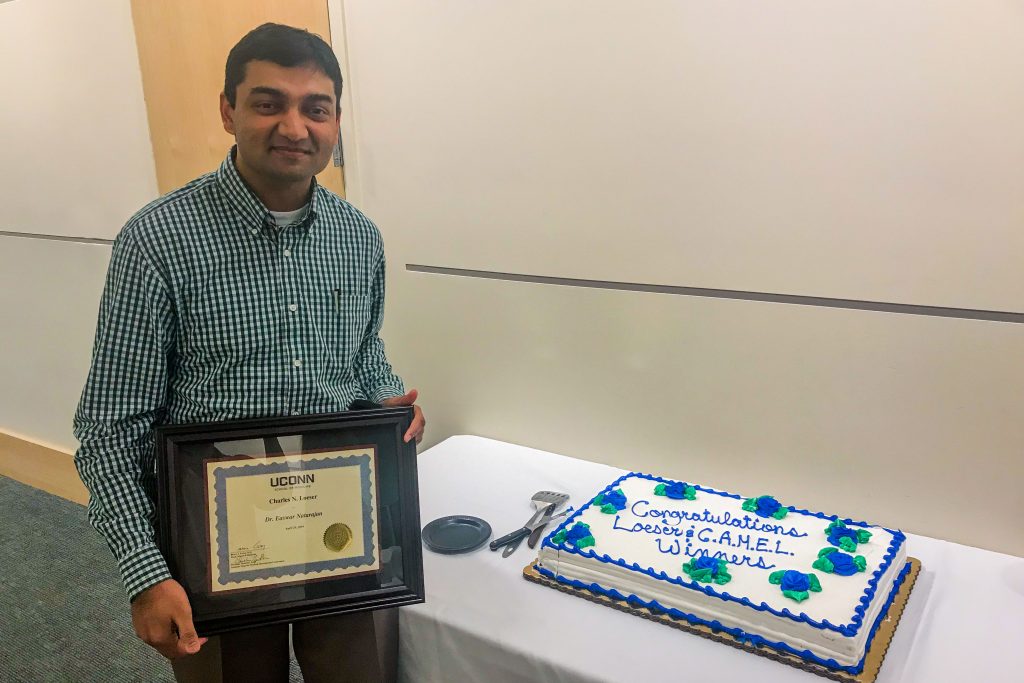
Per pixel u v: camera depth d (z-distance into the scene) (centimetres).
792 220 153
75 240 290
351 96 210
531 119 180
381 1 197
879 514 158
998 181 132
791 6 144
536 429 201
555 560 134
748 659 112
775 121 151
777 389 163
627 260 175
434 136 197
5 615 236
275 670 128
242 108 105
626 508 148
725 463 174
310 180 118
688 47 157
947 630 120
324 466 114
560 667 112
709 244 164
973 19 129
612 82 167
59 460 317
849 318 151
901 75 137
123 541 104
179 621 102
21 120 291
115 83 258
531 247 189
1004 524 145
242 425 110
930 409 147
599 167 174
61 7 263
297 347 116
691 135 161
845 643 107
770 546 132
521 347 197
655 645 116
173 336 113
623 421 186
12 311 321
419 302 214
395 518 116
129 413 109
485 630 120
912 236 142
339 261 122
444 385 216
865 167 144
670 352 175
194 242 108
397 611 128
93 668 211
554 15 171
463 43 186
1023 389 138
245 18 222
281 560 112
